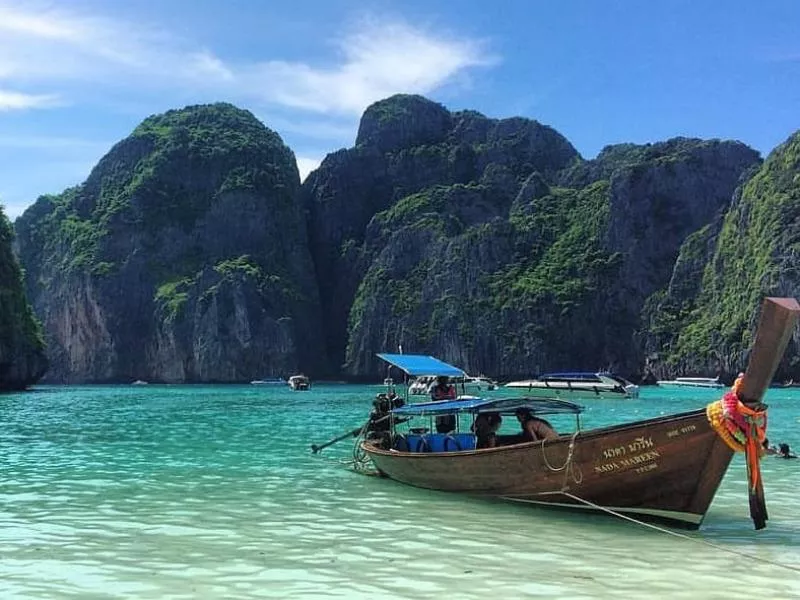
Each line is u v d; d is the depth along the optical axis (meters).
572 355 145.12
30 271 180.38
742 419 12.05
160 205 168.88
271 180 177.25
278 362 154.00
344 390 107.81
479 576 10.48
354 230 186.62
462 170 187.25
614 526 13.64
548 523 13.91
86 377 161.88
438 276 161.50
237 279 155.50
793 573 10.61
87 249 166.25
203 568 10.98
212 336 150.88
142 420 44.41
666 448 12.84
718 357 117.81
